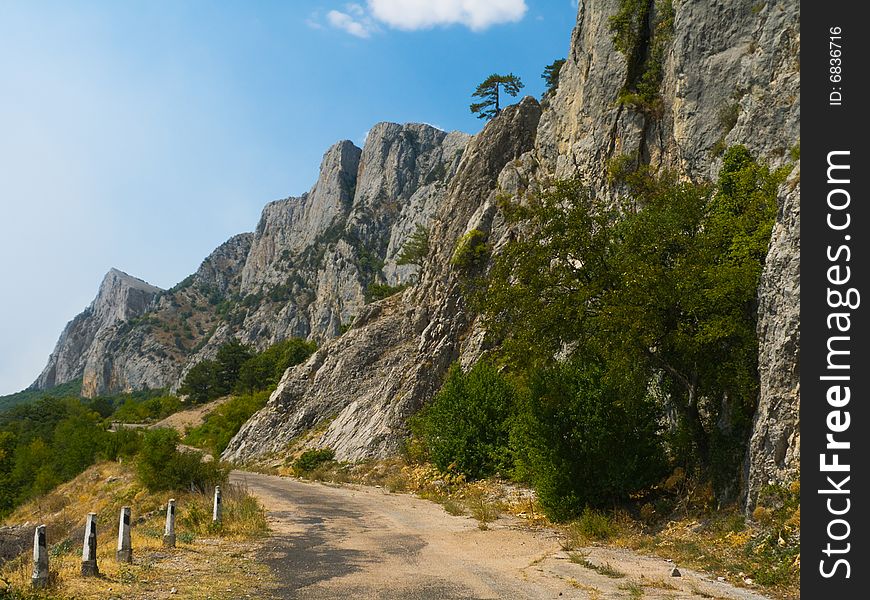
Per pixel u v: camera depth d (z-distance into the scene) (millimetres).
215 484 27562
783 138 25766
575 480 18484
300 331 189125
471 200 54719
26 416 116500
